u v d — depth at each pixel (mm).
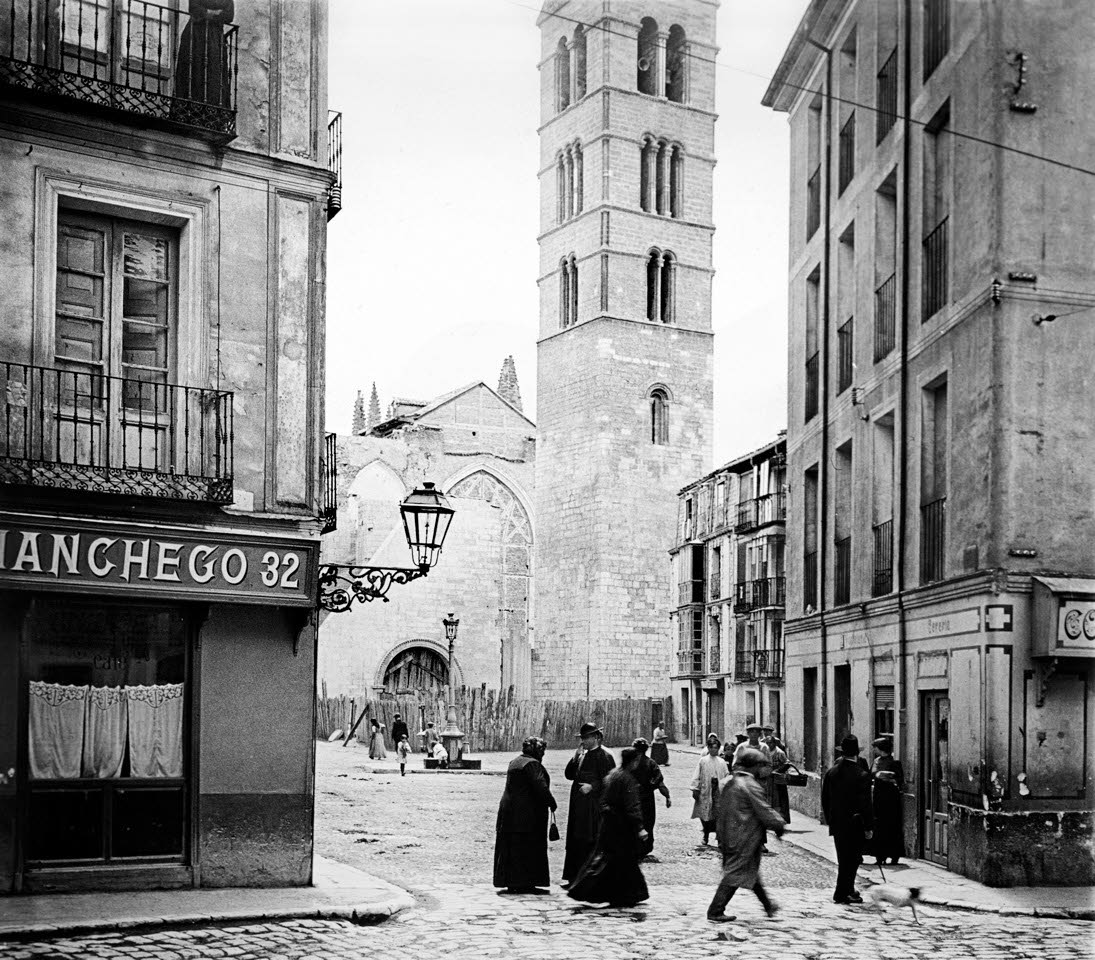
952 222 20453
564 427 80438
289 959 11922
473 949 12523
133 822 15711
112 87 15859
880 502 24391
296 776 16578
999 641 18297
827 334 28062
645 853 15938
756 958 12188
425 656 70625
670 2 82625
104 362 16219
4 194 15516
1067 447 18750
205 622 16188
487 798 33531
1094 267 18969
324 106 17844
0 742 14969
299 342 17312
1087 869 17969
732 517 60594
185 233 16703
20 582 14906
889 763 20266
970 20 19922
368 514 77250
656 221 80562
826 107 28562
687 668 65562
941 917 15336
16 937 12859
